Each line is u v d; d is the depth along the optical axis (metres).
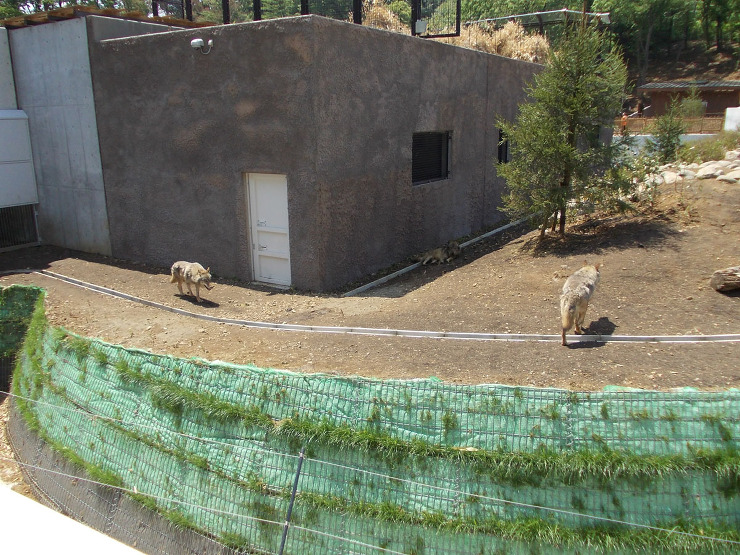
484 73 15.66
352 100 10.88
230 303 10.19
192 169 11.92
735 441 5.22
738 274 8.17
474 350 7.25
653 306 8.18
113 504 7.04
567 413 5.48
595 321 7.90
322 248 10.59
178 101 11.79
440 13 24.30
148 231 13.03
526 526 5.25
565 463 5.29
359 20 15.50
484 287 9.80
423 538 5.45
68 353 8.27
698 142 16.92
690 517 5.15
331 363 7.18
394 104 12.12
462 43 23.72
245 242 11.48
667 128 16.61
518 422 5.55
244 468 6.24
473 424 5.64
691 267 9.19
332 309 9.49
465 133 15.13
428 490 5.55
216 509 6.30
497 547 5.27
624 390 5.51
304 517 5.84
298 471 4.91
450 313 8.68
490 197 16.97
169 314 9.68
